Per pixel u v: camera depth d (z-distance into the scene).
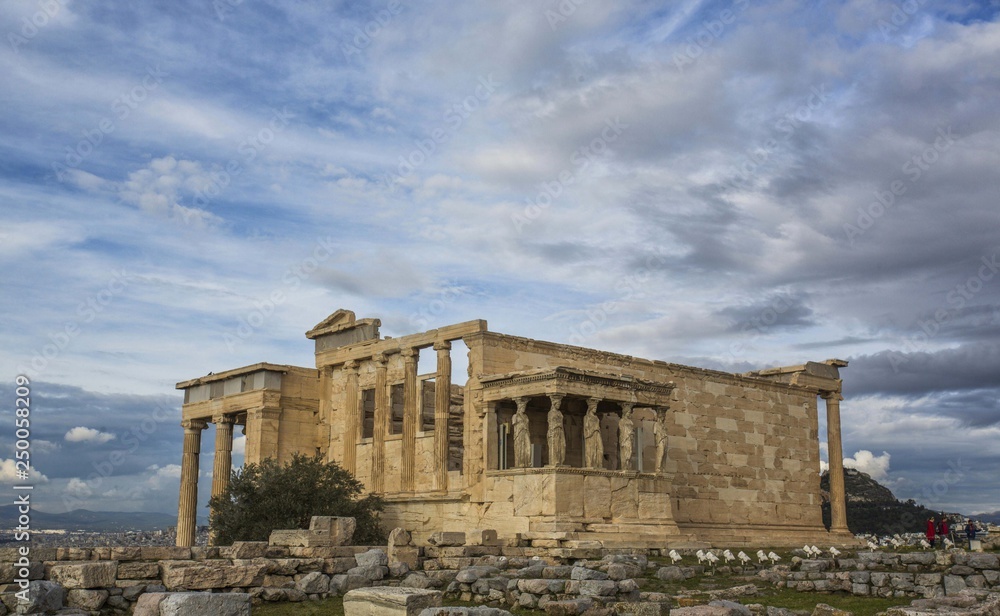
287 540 32.69
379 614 23.25
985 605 22.41
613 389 47.09
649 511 46.81
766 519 60.78
